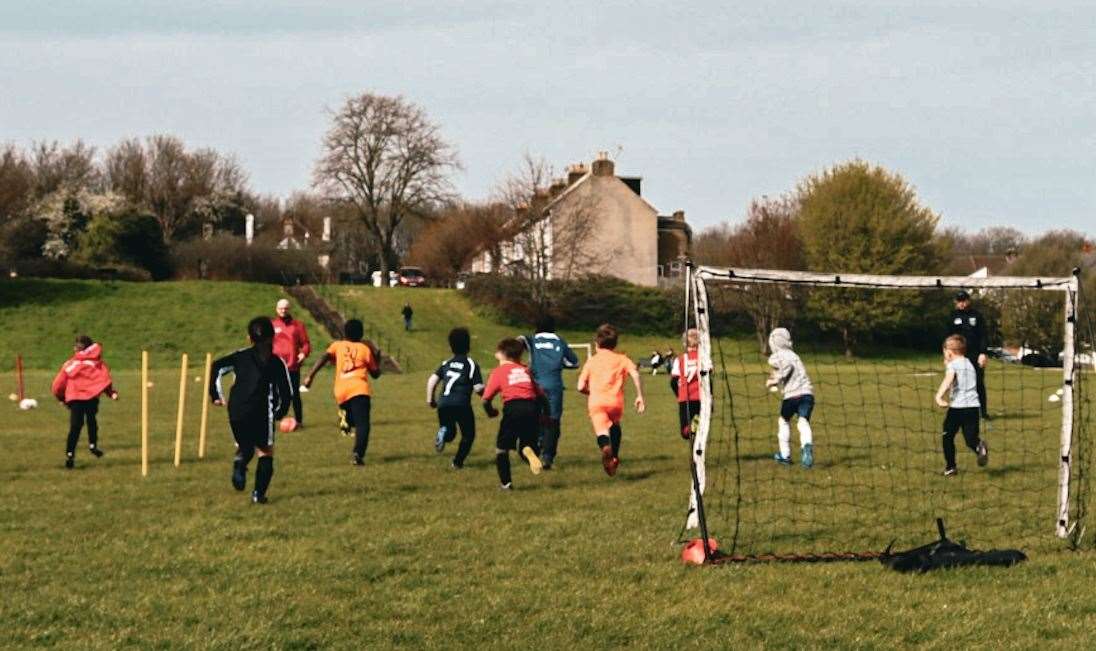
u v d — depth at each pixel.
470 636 7.30
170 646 7.10
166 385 35.38
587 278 75.31
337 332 65.00
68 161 114.38
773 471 14.81
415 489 13.26
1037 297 58.91
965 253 148.75
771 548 9.90
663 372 48.56
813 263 69.00
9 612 7.82
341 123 88.12
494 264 78.94
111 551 9.73
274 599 8.13
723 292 49.41
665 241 96.50
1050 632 7.27
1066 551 9.65
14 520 11.26
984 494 12.86
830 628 7.41
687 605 7.95
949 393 14.56
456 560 9.36
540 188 77.19
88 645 7.08
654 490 13.03
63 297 67.44
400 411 25.38
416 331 67.12
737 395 31.09
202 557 9.48
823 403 27.64
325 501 12.29
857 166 69.00
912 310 61.84
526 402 13.05
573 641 7.20
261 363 12.21
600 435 13.27
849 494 12.88
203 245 86.62
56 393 15.78
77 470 15.24
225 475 14.52
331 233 115.00
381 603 8.05
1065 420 10.41
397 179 88.81
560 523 10.88
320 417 23.69
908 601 8.03
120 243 80.75
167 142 114.88
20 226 87.56
